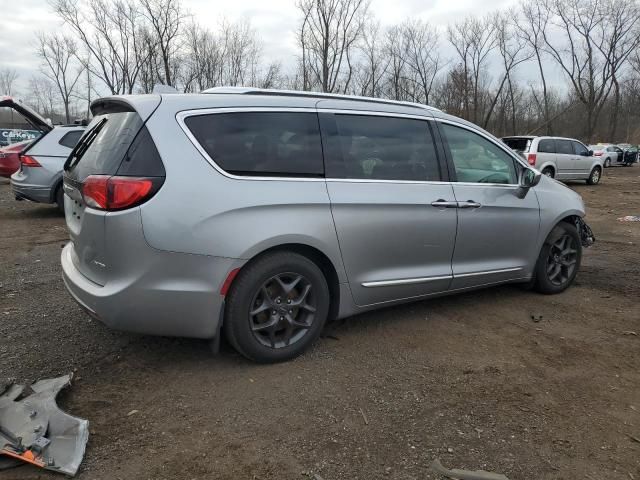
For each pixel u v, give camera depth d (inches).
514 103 2171.5
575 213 199.8
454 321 169.2
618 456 101.5
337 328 159.9
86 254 124.2
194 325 122.3
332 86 1373.0
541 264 193.0
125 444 100.8
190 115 123.3
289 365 134.6
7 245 281.6
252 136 129.0
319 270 136.2
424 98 1795.0
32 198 366.0
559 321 171.6
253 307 128.3
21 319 162.9
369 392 122.6
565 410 117.1
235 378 127.3
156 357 137.4
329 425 109.0
